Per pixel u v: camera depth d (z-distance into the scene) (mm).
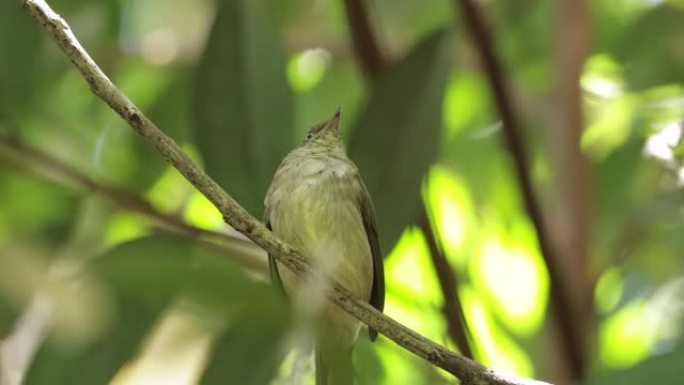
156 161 8148
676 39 10281
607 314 10727
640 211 8867
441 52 6844
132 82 10102
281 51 7086
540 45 10734
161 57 10273
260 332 3268
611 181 10180
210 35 7039
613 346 10703
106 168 8203
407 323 8555
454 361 5359
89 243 7031
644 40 10281
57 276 3473
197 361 5648
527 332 10188
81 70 4938
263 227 5223
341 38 11047
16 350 6672
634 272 10938
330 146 7922
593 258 8461
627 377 5195
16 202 6879
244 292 3180
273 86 7020
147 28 11047
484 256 10656
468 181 10688
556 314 7367
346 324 5965
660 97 10086
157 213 6930
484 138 10727
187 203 8703
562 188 8609
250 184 6867
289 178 7715
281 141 6969
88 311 3164
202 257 3521
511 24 9852
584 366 7289
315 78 11008
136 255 3484
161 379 5672
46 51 7598
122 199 6969
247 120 6957
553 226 8445
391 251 6602
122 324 5477
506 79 7445
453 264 10008
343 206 7652
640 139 10141
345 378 5398
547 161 9391
